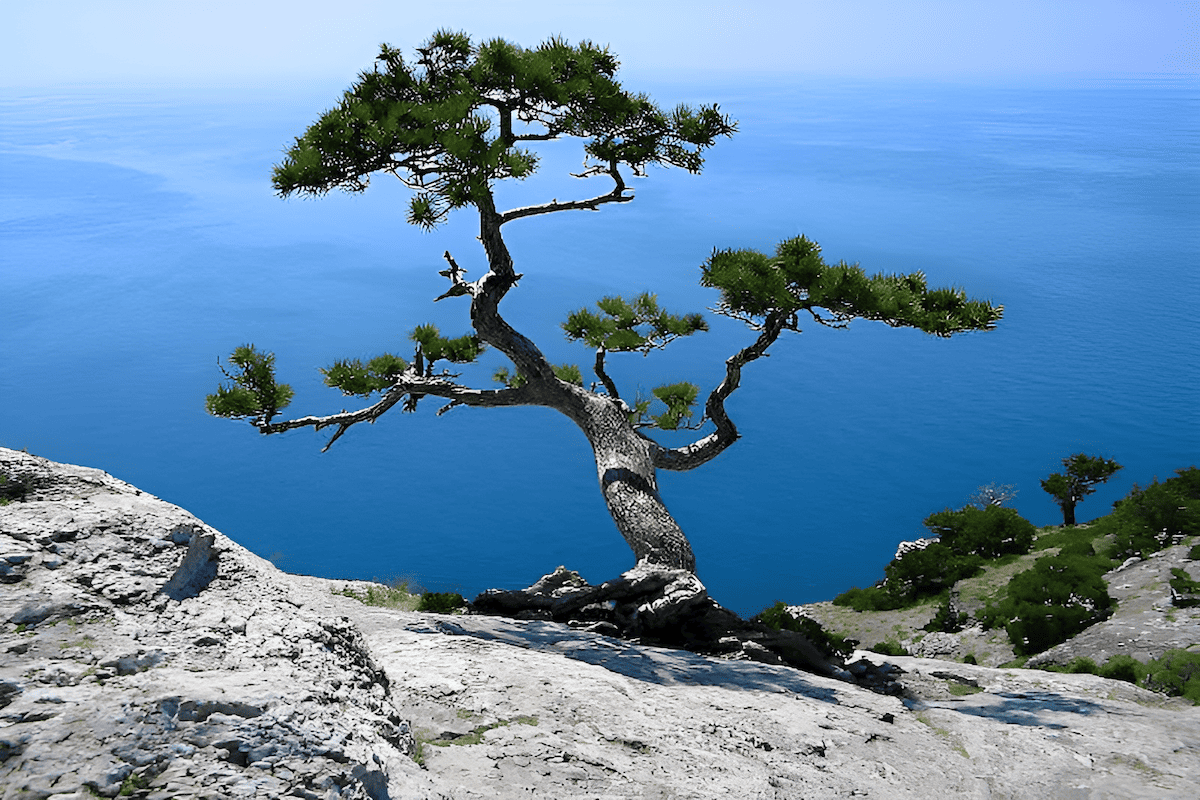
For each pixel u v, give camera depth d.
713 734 8.06
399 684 7.79
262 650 4.84
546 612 15.28
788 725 9.07
